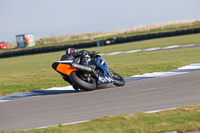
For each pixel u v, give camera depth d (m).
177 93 32.41
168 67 60.69
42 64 105.38
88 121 22.86
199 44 119.62
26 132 20.56
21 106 32.34
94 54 38.38
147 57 93.38
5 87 49.28
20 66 105.44
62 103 31.95
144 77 49.78
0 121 26.05
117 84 40.88
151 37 178.50
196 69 53.78
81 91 39.72
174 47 119.94
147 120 21.84
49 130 20.73
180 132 19.09
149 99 30.38
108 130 19.95
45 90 44.28
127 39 182.62
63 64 36.47
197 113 22.38
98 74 38.44
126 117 22.94
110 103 29.88
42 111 28.73
